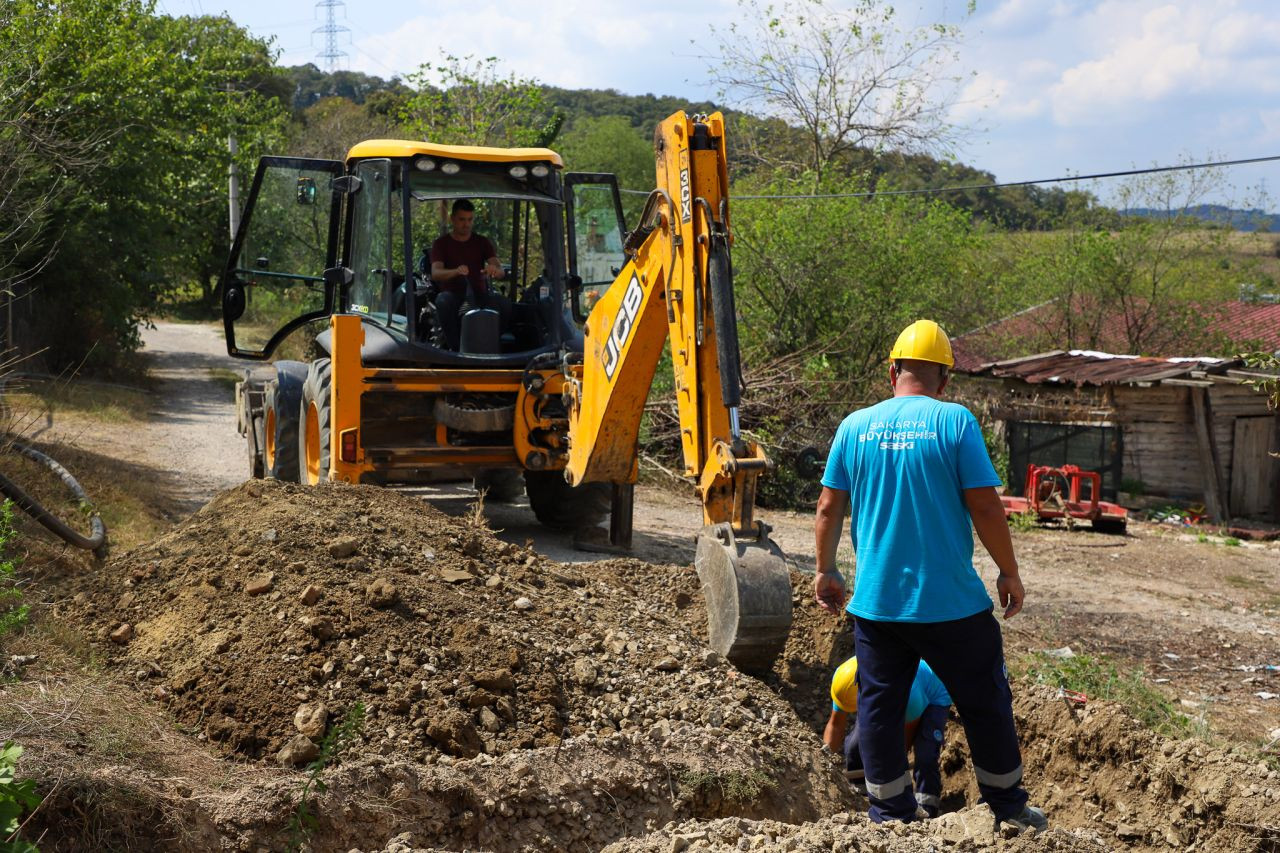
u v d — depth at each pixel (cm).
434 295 916
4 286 1136
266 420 1052
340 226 977
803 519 1415
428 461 893
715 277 564
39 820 325
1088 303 2480
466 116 2619
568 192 959
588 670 514
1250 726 703
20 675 447
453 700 470
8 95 1022
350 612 506
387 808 375
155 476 1124
